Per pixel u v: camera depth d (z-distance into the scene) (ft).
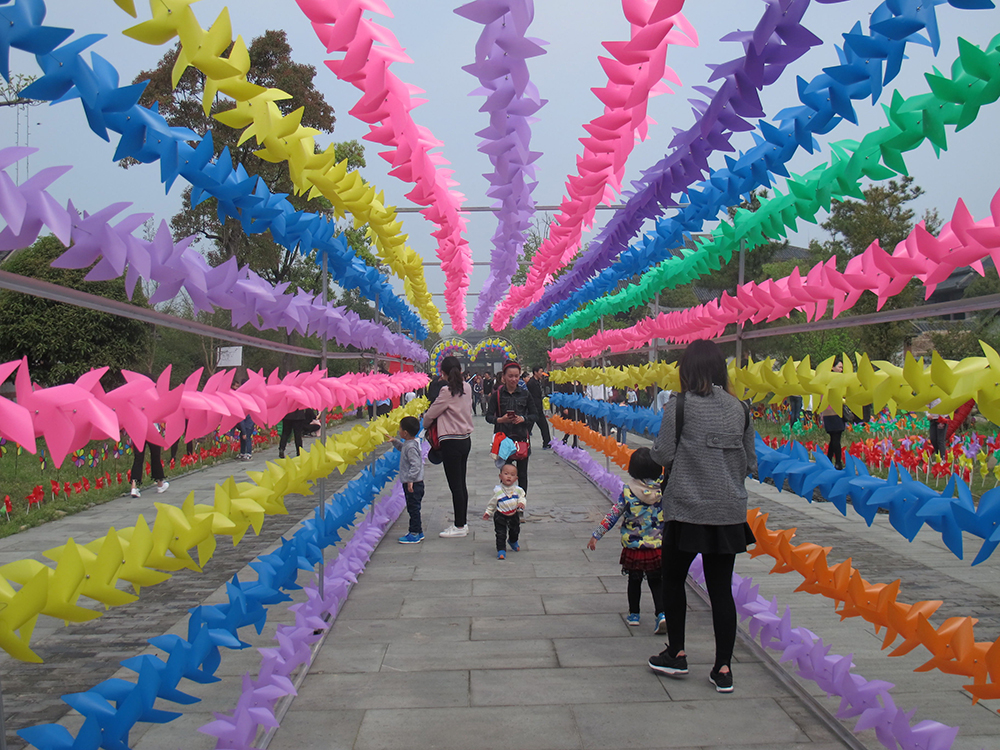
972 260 6.13
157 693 6.36
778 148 8.32
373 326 15.71
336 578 14.06
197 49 5.20
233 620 7.64
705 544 10.79
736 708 10.41
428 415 22.11
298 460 8.80
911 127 6.59
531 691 11.05
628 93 6.61
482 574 17.81
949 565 18.03
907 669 11.67
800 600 15.21
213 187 7.08
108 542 5.26
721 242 12.90
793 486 9.49
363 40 6.04
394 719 10.15
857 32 6.08
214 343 43.04
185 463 39.06
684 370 11.62
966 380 5.86
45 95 4.79
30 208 4.55
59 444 4.55
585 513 25.91
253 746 8.84
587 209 9.94
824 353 45.70
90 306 5.51
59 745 5.33
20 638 4.70
